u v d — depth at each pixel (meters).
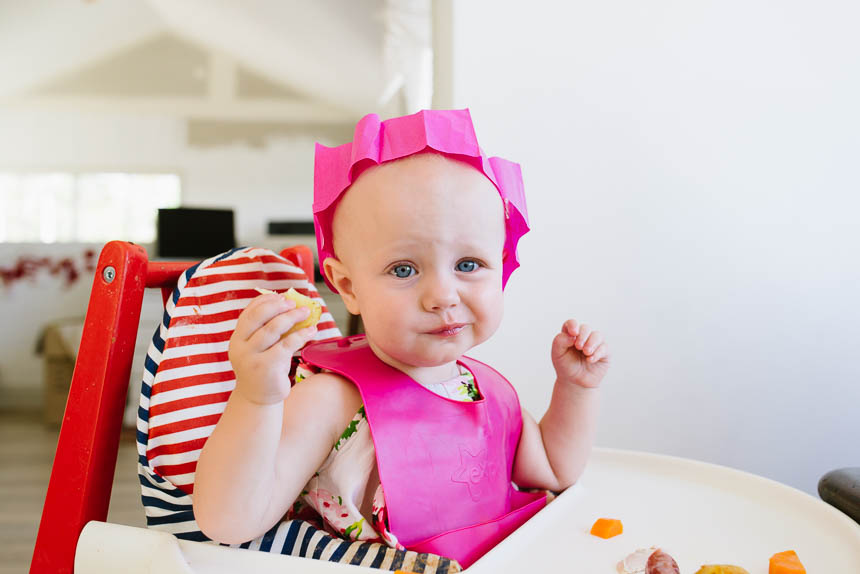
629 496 0.66
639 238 1.05
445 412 0.58
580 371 0.66
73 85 5.60
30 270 3.92
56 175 5.77
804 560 0.52
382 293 0.53
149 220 5.86
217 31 5.04
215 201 5.94
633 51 1.04
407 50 3.89
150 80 5.64
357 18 4.16
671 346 1.06
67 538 0.55
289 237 5.39
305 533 0.55
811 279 1.06
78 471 0.56
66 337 3.19
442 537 0.53
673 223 1.05
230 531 0.49
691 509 0.63
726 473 0.68
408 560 0.49
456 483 0.56
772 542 0.55
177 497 0.60
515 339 1.04
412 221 0.52
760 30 1.05
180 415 0.59
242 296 0.65
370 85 5.32
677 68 1.05
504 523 0.58
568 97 1.04
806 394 1.07
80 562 0.52
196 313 0.63
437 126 0.55
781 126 1.06
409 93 3.81
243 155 5.95
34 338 3.91
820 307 1.06
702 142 1.05
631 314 1.05
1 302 3.90
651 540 0.56
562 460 0.68
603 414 1.06
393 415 0.55
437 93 1.07
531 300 1.04
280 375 0.46
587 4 1.03
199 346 0.62
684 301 1.06
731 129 1.05
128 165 5.84
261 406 0.47
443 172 0.53
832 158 1.06
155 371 0.61
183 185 5.89
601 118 1.04
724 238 1.06
